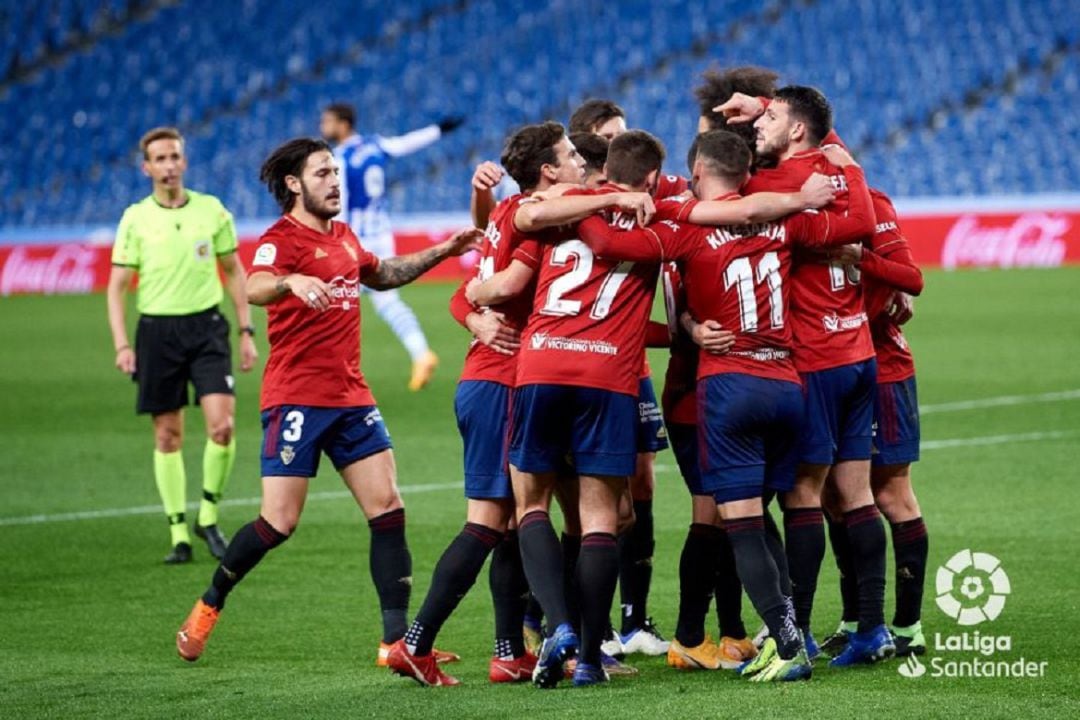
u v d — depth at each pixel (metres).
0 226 102.56
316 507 30.36
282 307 18.98
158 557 26.34
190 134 105.75
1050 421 37.41
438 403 44.03
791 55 99.50
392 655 17.38
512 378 17.83
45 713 16.28
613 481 17.25
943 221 81.94
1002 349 51.38
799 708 15.35
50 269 88.88
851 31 99.69
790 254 17.34
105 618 21.80
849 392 17.80
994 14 97.75
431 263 20.58
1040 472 31.00
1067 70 93.62
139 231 27.25
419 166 98.81
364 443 19.39
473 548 17.58
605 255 16.81
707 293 17.11
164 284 26.97
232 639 20.41
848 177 17.72
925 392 42.81
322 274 19.11
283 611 22.05
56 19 113.62
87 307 78.19
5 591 23.66
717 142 17.28
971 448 34.09
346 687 17.36
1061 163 88.69
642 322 17.30
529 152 17.72
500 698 16.45
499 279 17.44
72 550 26.91
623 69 102.19
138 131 106.75
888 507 18.80
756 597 16.94
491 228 18.27
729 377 17.05
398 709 16.02
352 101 104.38
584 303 17.03
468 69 104.69
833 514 18.92
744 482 17.08
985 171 89.38
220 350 26.97
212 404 26.50
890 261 18.12
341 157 44.38
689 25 103.44
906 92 95.56
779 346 17.16
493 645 20.02
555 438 17.25
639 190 17.28
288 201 19.34
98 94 109.00
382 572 19.22
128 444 38.62
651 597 22.30
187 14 113.44
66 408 45.03
